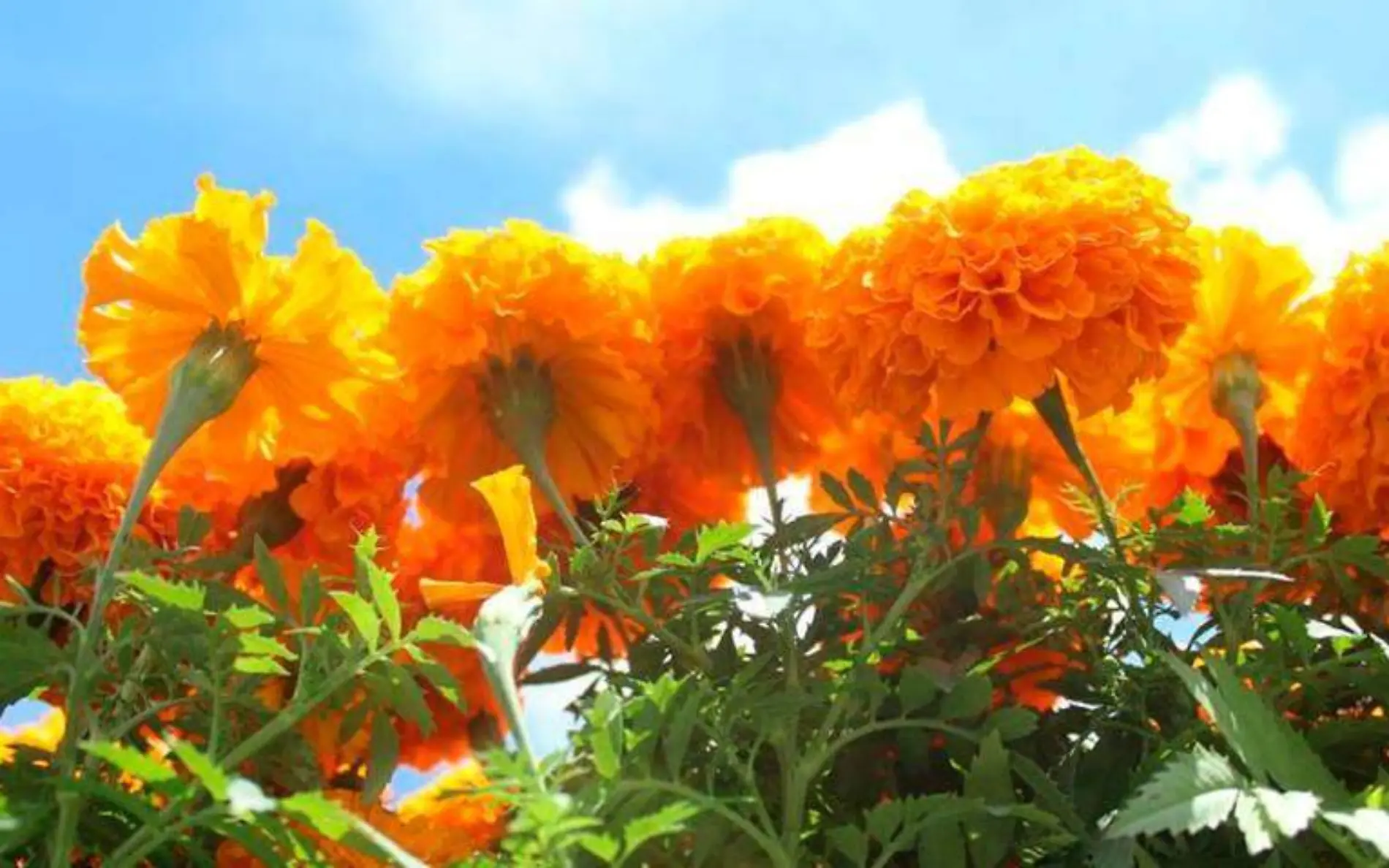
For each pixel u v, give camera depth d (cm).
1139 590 63
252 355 67
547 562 64
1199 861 59
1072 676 64
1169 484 76
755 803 58
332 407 69
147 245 67
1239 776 56
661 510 76
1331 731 62
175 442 65
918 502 65
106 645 62
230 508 75
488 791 54
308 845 55
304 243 67
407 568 74
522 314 69
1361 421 71
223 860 60
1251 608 63
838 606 64
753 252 73
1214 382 73
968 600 67
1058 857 60
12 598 73
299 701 57
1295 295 73
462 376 70
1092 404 67
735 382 73
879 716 63
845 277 69
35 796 57
